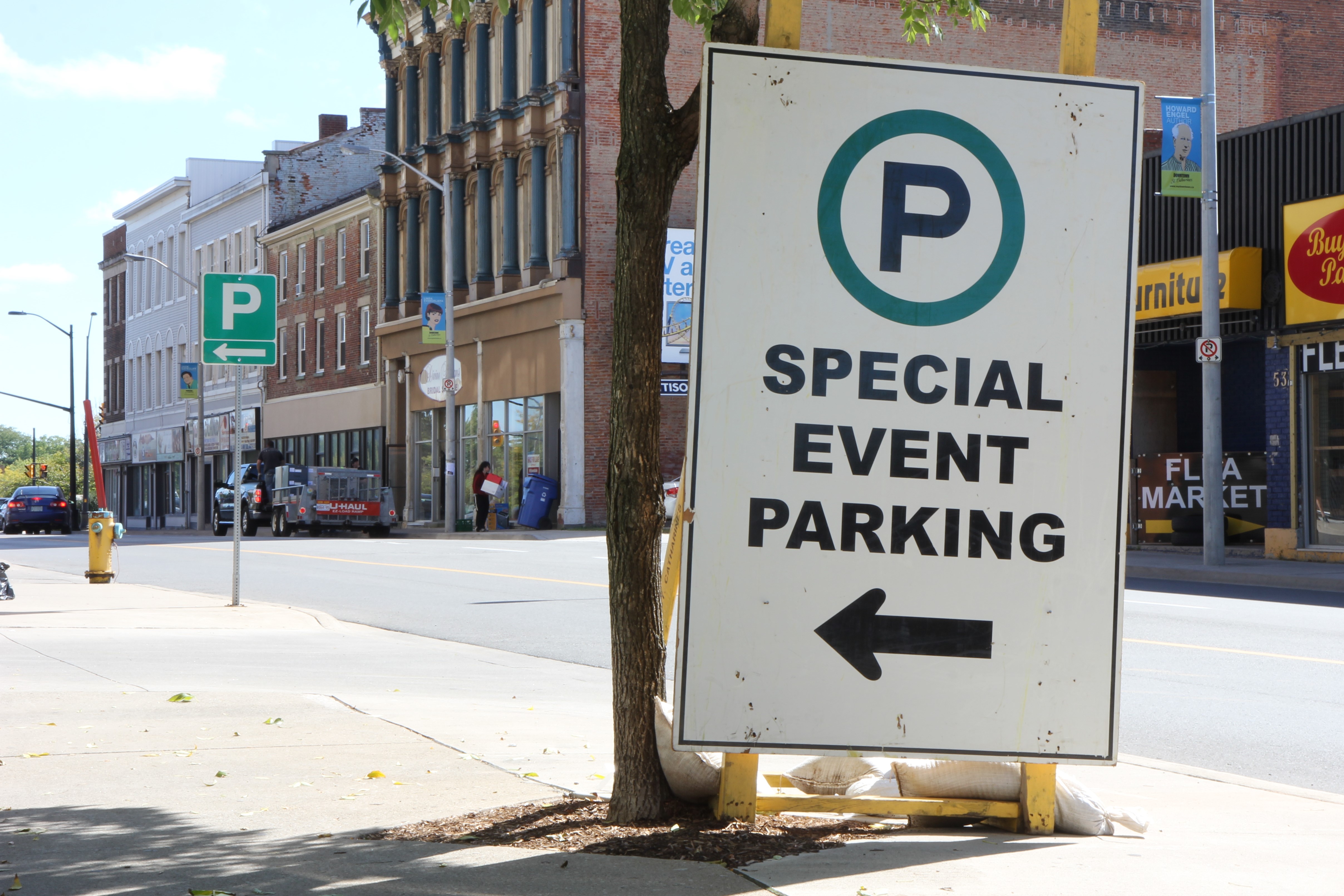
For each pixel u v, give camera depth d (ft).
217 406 230.27
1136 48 145.38
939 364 18.17
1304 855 18.01
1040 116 18.43
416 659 41.91
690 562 17.74
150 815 19.95
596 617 54.19
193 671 37.55
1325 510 82.33
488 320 148.97
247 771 23.17
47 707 29.81
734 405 17.85
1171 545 93.35
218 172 245.24
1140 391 99.25
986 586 18.19
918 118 18.20
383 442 174.70
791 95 18.01
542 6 141.59
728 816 18.81
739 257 17.90
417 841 18.29
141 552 99.91
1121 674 21.75
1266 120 149.07
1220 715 32.53
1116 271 18.48
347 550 101.30
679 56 131.75
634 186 18.66
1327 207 80.23
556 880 16.19
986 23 30.53
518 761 24.35
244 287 53.52
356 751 25.11
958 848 17.88
